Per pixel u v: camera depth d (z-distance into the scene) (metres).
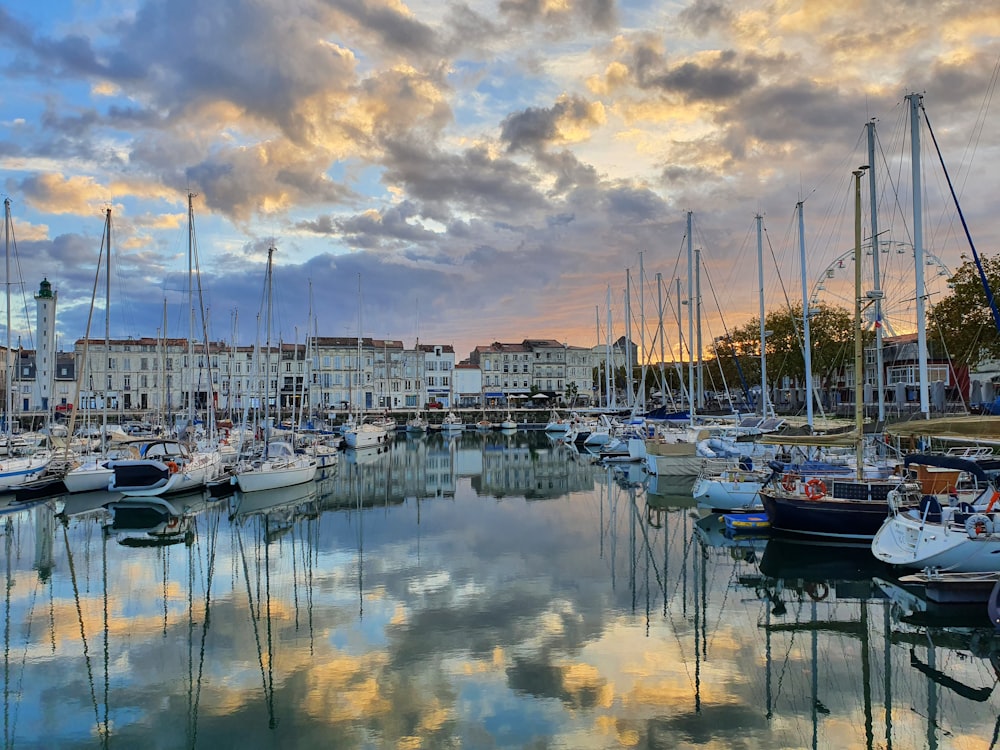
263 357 119.44
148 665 15.98
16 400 86.75
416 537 29.31
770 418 48.12
